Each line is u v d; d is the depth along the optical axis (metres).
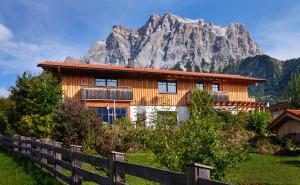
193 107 11.48
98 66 34.53
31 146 16.72
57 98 25.38
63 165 11.35
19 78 25.62
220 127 10.74
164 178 5.41
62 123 18.05
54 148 12.48
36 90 24.78
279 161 21.62
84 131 18.08
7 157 18.88
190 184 4.62
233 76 41.06
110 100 34.00
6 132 27.88
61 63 33.47
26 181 11.66
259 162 21.03
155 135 10.73
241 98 41.28
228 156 10.20
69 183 10.55
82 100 33.06
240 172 17.02
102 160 8.05
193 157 9.91
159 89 37.06
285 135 29.05
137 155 21.09
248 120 33.38
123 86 35.12
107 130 20.02
